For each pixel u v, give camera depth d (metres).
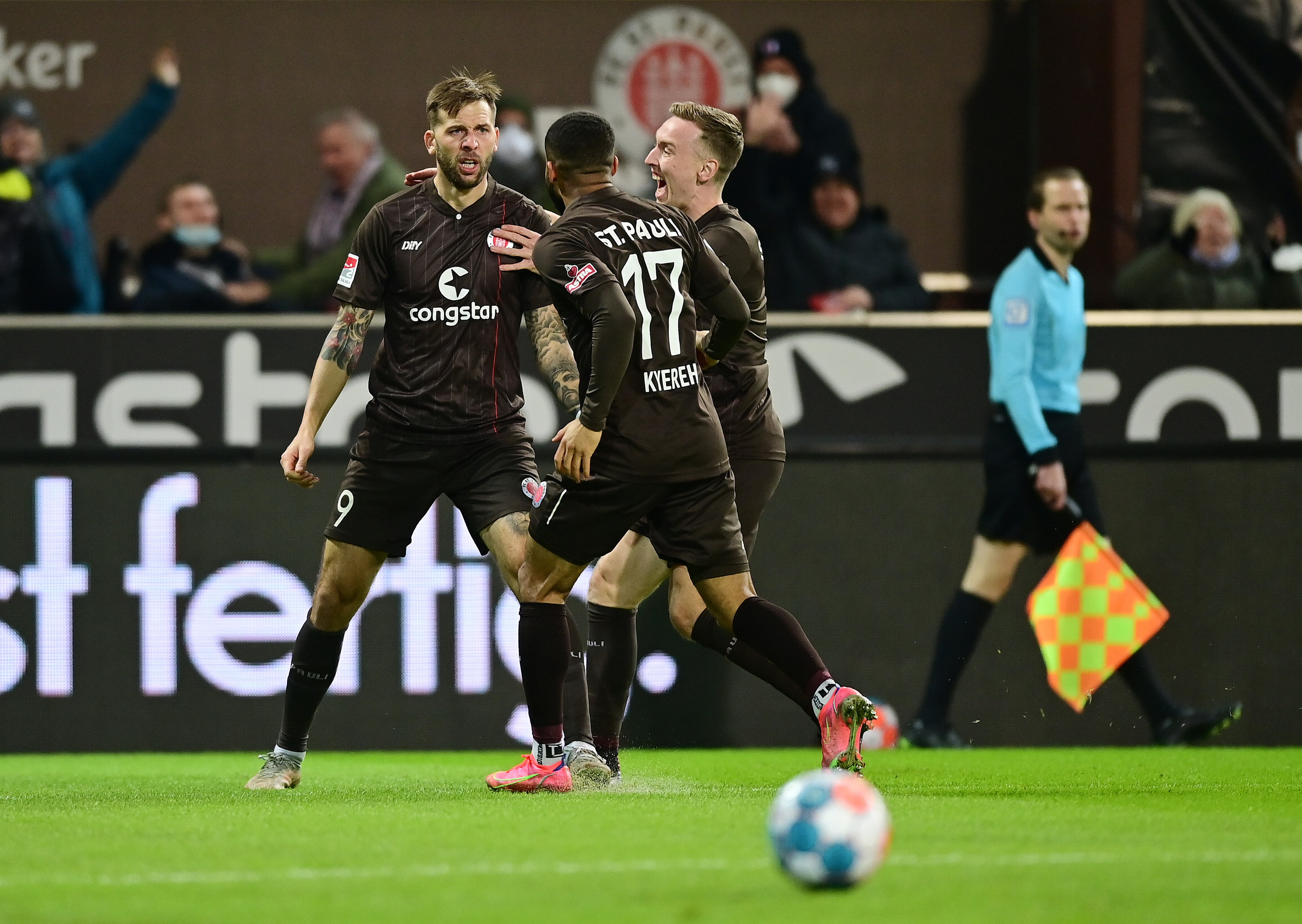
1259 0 28.69
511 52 30.84
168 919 9.42
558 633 16.56
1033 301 25.84
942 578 26.48
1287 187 28.81
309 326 26.23
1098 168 29.44
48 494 25.75
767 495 18.52
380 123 30.66
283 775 18.25
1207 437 26.64
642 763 23.16
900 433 26.61
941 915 9.34
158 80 29.59
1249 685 26.47
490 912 9.54
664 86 30.95
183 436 26.02
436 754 25.69
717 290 15.99
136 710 25.70
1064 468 26.19
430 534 25.91
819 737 26.05
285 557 25.98
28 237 28.47
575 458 15.20
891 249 29.80
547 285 15.57
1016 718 26.28
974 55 30.91
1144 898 9.91
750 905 9.67
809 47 30.81
